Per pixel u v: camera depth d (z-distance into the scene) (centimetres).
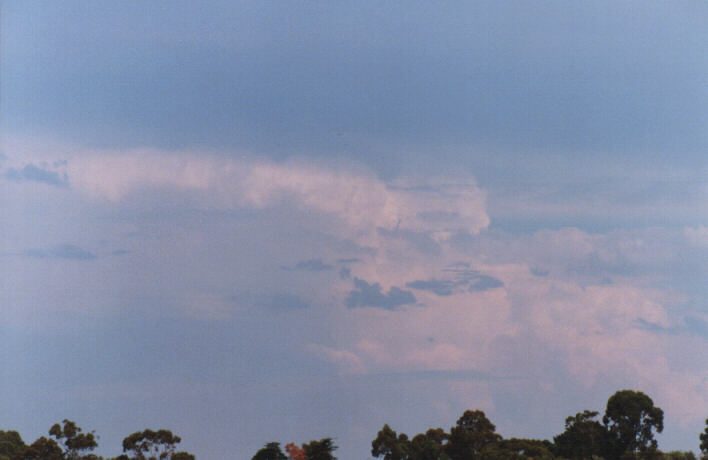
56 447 12300
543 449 11506
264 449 12394
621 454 11719
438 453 11825
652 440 11731
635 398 11788
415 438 12312
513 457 10994
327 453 12231
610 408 11912
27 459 12162
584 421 12100
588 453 11719
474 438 11838
